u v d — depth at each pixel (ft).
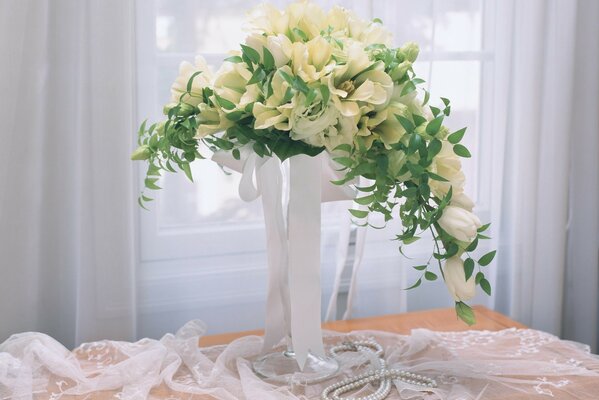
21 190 4.21
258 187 3.33
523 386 3.32
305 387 3.33
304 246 3.17
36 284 4.34
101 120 4.26
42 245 4.44
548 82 5.29
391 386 3.36
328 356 3.73
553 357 3.68
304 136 2.92
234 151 3.10
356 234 4.87
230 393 3.22
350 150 2.96
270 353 3.70
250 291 4.89
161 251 4.69
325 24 3.22
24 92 4.16
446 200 2.93
